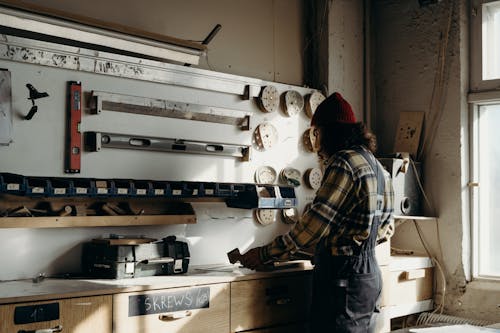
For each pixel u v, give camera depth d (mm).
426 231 3859
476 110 3770
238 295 2730
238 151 3293
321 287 2516
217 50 3424
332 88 3875
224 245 3254
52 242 2652
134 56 2998
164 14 3184
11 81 2541
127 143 2855
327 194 2398
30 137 2598
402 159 3719
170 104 3016
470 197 3744
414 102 3977
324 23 3885
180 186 2857
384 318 3316
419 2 3904
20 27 2480
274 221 3496
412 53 3992
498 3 3697
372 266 2492
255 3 3643
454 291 3711
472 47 3777
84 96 2754
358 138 2557
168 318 2471
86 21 2629
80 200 2693
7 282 2467
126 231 2896
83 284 2416
